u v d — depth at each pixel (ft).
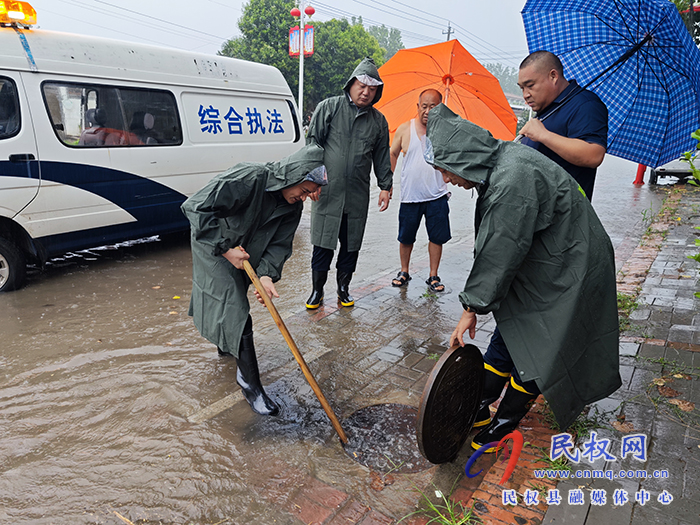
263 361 12.04
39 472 8.27
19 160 15.53
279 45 113.50
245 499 7.75
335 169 13.78
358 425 9.65
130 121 18.45
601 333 7.84
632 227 25.61
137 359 12.15
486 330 13.88
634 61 9.89
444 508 7.58
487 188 7.29
